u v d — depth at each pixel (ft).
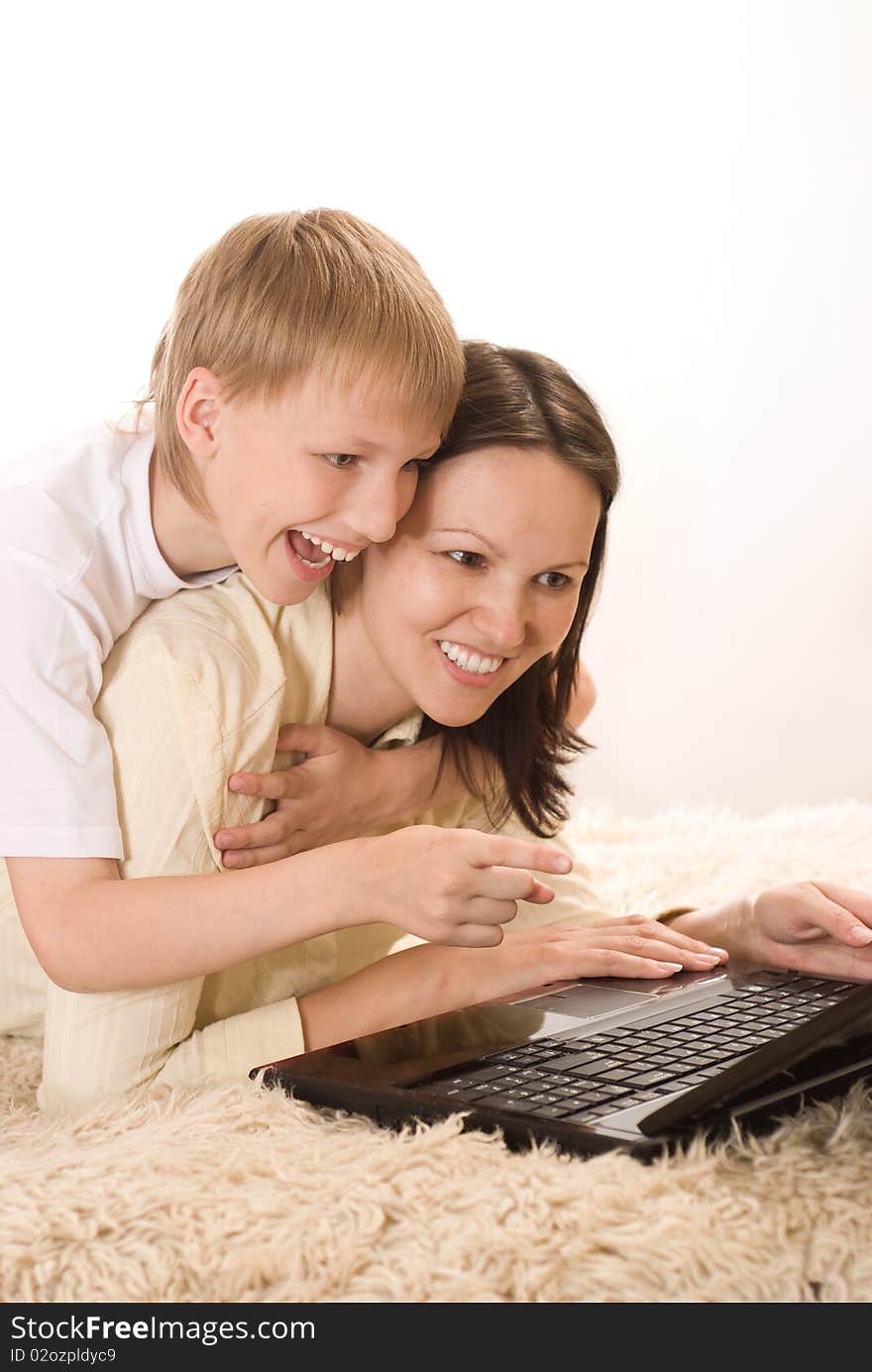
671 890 5.33
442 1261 2.27
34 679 3.30
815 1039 2.71
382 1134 2.74
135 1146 2.74
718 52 10.11
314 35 10.12
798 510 10.34
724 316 10.28
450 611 3.49
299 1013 3.42
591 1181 2.43
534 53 10.27
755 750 10.56
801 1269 2.32
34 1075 3.83
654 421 10.40
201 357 3.36
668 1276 2.27
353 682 3.89
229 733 3.43
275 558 3.39
